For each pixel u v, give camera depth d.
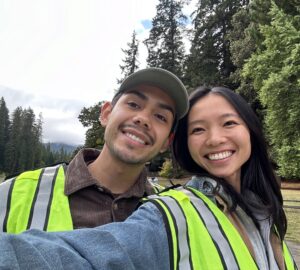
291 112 4.90
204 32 10.58
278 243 0.52
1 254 0.23
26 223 0.48
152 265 0.33
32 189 0.51
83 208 0.51
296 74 4.87
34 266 0.24
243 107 0.53
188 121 0.54
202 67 10.12
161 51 13.18
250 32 6.96
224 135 0.51
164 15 13.59
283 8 6.07
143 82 0.54
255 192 0.56
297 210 3.47
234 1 10.12
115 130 0.54
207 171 0.52
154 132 0.54
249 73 5.62
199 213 0.41
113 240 0.31
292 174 5.13
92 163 0.58
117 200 0.53
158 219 0.37
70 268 0.26
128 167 0.55
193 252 0.37
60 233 0.30
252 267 0.40
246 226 0.47
